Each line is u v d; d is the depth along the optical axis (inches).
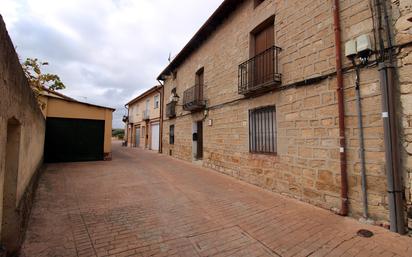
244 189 198.2
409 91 107.3
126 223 123.3
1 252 71.6
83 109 371.6
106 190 191.2
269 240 105.8
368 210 122.2
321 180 148.8
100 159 384.5
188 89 368.2
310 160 156.7
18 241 90.7
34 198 160.2
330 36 146.6
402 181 109.1
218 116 283.4
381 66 114.7
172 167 318.0
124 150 633.6
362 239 104.3
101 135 386.9
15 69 80.6
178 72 435.5
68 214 134.5
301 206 152.4
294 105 171.2
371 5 122.7
